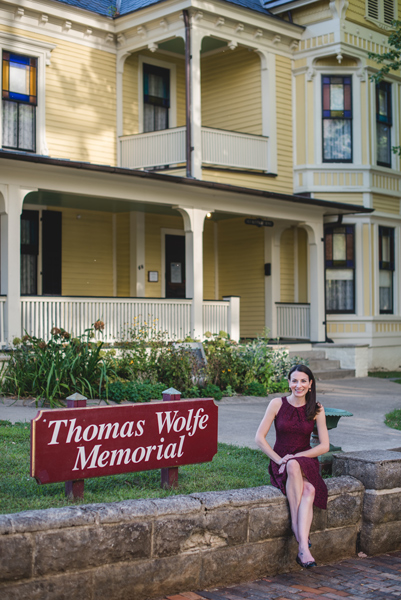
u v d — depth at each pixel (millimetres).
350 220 18297
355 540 5711
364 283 18359
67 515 4254
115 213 17078
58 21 15914
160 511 4621
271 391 12969
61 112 15977
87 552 4289
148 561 4566
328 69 18188
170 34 16094
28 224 15461
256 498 5090
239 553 4996
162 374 12219
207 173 16500
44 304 12398
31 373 10562
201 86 19219
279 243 18328
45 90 15672
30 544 4086
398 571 5332
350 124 18359
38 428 4801
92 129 16531
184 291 18000
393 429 9461
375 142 18594
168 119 18141
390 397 12922
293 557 5305
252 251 18625
